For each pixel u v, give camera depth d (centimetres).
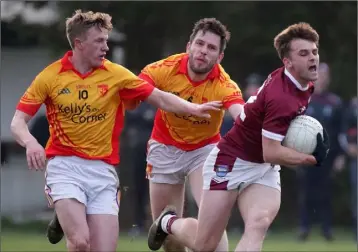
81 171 2041
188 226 2236
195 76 2297
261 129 1989
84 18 2017
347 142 4275
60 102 2033
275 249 3419
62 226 2008
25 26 5741
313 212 4194
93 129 2042
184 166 2383
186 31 5741
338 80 5762
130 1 5603
